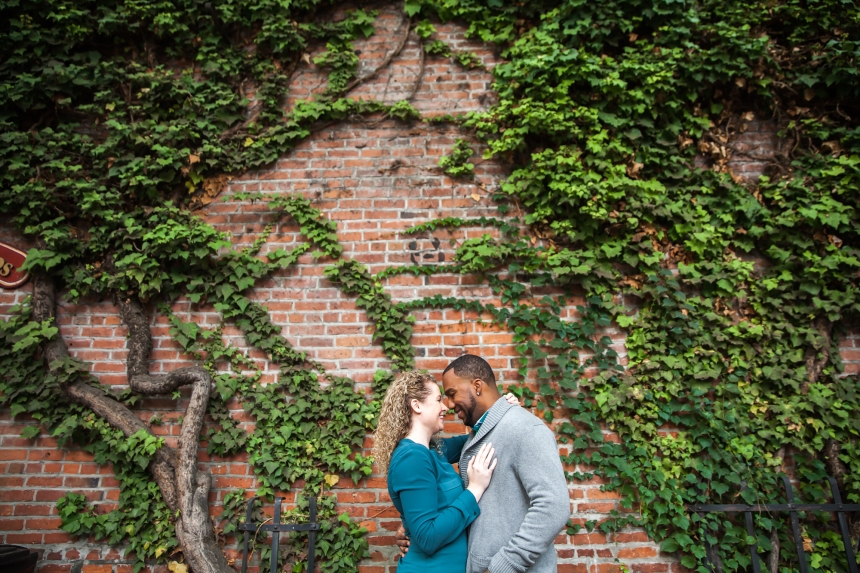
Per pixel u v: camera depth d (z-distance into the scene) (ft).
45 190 12.12
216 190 12.87
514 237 12.34
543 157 12.19
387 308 12.00
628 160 12.48
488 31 13.25
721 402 11.28
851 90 12.46
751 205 12.12
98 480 11.28
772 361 11.44
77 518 10.96
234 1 13.29
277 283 12.36
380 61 13.43
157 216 12.16
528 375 11.64
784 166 12.54
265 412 11.55
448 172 12.65
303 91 13.38
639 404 11.33
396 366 11.69
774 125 12.98
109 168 12.56
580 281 11.96
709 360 11.57
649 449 11.05
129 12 13.14
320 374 11.84
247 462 11.37
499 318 11.87
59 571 10.73
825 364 11.44
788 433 11.09
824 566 10.40
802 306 11.73
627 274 12.12
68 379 11.50
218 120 13.03
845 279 11.70
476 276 12.21
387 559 10.77
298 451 11.28
